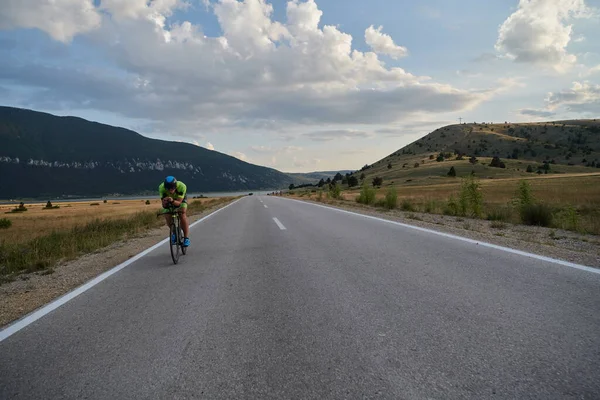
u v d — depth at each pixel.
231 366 2.67
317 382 2.39
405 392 2.23
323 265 5.88
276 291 4.55
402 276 4.98
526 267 5.22
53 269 6.79
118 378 2.56
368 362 2.64
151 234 11.73
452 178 141.12
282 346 2.97
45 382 2.54
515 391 2.20
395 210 17.70
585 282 4.40
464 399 2.14
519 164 180.62
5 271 6.84
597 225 9.69
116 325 3.62
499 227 10.08
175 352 2.95
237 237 9.79
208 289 4.79
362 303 3.94
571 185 48.06
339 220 12.80
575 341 2.84
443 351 2.76
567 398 2.11
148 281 5.39
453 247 6.96
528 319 3.32
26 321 3.83
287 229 10.90
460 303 3.82
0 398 2.35
